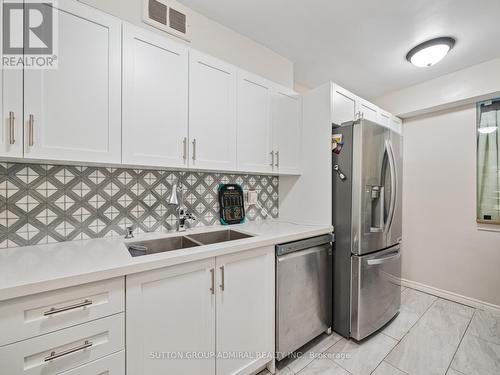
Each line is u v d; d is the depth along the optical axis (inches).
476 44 74.2
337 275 71.8
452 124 97.6
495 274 86.0
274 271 57.6
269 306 56.2
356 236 67.2
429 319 80.7
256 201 84.7
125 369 36.5
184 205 68.3
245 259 51.7
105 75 44.1
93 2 51.8
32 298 29.5
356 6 60.7
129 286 36.7
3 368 28.1
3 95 35.6
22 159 39.8
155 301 39.4
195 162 56.1
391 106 111.8
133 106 47.2
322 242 68.2
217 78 60.3
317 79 102.0
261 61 78.9
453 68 89.2
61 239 50.1
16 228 45.7
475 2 58.0
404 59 85.4
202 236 65.6
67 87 40.4
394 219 78.0
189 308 43.4
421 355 62.4
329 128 73.2
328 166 73.2
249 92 67.6
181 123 53.8
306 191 80.3
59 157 39.8
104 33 44.1
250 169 67.7
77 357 32.5
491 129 87.4
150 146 49.5
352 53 82.5
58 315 31.2
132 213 59.4
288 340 59.5
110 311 35.0
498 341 68.4
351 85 105.7
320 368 57.9
